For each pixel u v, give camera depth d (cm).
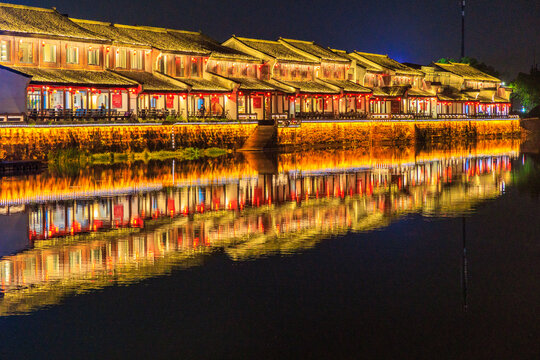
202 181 4934
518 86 18025
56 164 6106
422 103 12850
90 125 6594
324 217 3331
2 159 5762
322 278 2150
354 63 11581
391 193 4288
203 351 1581
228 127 8244
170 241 2728
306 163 6688
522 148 9812
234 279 2141
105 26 8162
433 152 8719
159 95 7931
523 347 1591
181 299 1934
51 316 1797
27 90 6238
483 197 4097
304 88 9894
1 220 3200
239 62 9350
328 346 1606
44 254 2484
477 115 13800
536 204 3775
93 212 3462
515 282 2102
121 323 1748
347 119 10256
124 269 2264
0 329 1708
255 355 1561
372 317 1786
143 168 5950
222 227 3050
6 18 6825
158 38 8569
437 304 1886
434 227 3039
